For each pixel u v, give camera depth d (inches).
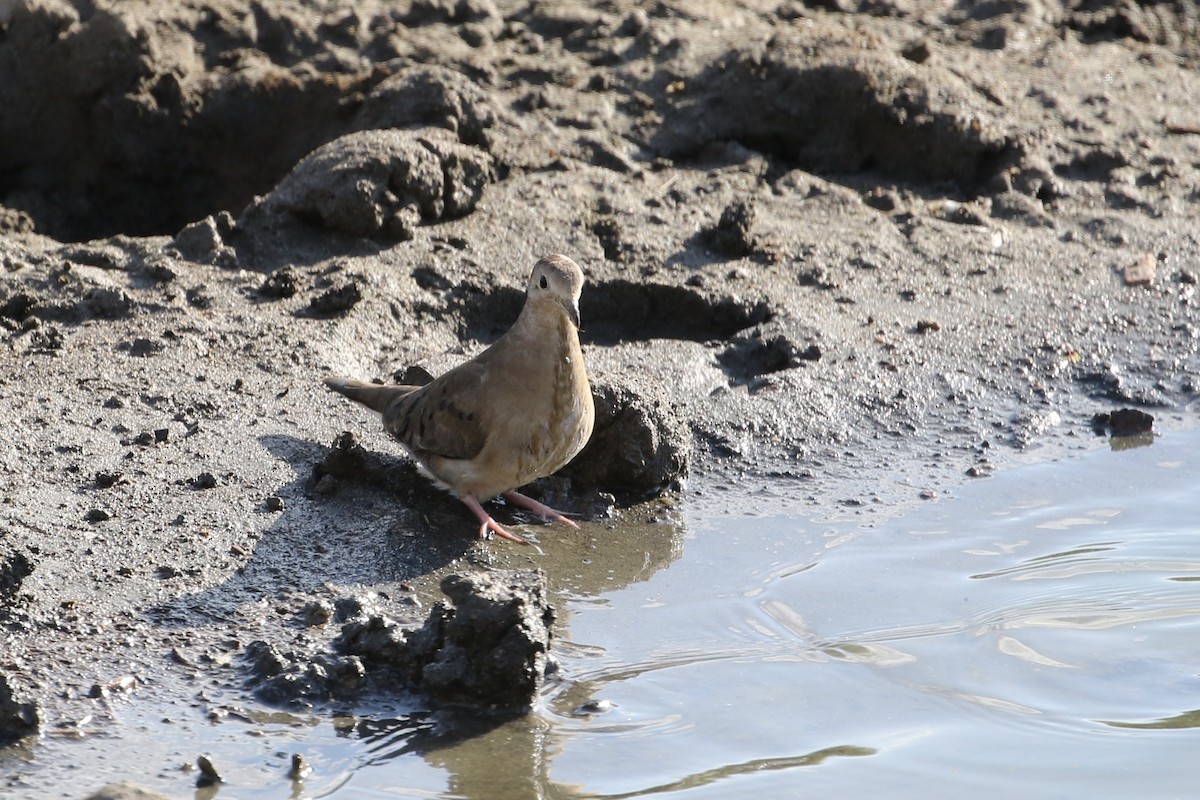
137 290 552.7
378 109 658.8
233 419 474.3
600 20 773.3
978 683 373.1
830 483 487.2
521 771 332.2
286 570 402.6
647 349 544.7
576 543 441.4
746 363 556.7
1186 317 609.3
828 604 410.6
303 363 514.0
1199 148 751.7
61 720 336.8
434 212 612.7
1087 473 500.1
